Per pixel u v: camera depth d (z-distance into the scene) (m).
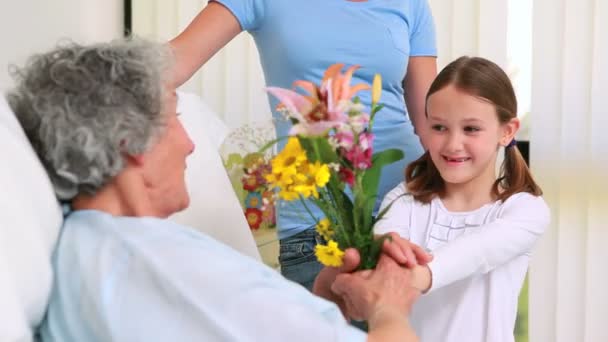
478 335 1.59
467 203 1.66
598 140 2.48
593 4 2.46
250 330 0.97
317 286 1.44
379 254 1.32
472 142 1.59
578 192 2.52
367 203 1.29
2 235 0.95
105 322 0.97
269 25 1.74
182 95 1.81
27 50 2.69
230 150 2.00
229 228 1.71
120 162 1.07
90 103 1.05
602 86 2.46
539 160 2.54
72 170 1.06
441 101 1.60
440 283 1.44
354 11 1.74
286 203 1.74
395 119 1.78
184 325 0.97
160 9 2.84
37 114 1.06
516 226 1.57
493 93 1.59
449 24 2.60
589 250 2.52
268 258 1.95
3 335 0.91
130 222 1.06
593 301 2.53
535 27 2.51
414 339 1.14
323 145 1.17
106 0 2.82
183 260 1.00
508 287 1.60
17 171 1.01
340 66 1.19
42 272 0.99
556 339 2.58
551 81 2.51
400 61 1.78
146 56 1.11
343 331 1.00
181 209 1.22
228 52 2.78
